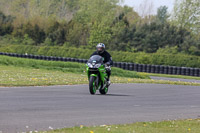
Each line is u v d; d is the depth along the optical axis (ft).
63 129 59.67
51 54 642.63
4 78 163.73
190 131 62.18
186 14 605.31
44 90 126.52
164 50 545.44
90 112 81.25
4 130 58.39
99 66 119.65
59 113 77.71
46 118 70.85
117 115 78.89
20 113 75.15
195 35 585.22
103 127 62.59
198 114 86.58
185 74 341.41
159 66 354.95
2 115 71.82
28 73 206.90
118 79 204.54
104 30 623.36
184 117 80.69
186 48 544.21
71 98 106.22
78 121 69.26
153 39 575.79
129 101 106.32
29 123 65.00
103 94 124.16
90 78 119.14
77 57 600.80
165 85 179.93
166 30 583.17
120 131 58.85
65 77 195.11
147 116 79.51
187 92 147.43
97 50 125.08
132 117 77.05
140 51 581.12
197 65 474.08
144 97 120.37
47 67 264.52
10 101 93.45
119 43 598.34
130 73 269.64
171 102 109.70
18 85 137.69
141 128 62.59
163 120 74.74
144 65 363.35
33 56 499.92
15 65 269.64
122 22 628.69
